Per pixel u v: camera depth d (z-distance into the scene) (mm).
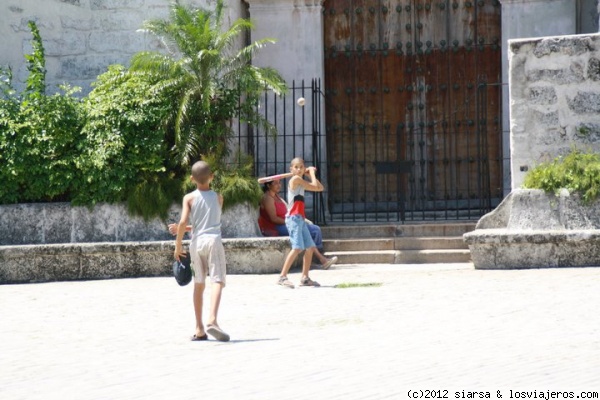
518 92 33656
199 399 15703
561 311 22828
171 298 27781
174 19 36938
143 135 35531
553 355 18078
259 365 18250
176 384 16938
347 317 23328
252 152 41406
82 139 35500
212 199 21656
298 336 21188
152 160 35125
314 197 38406
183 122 35750
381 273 32188
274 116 40625
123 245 33375
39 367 19000
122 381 17391
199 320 21312
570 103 33281
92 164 35000
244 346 20281
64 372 18406
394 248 36375
